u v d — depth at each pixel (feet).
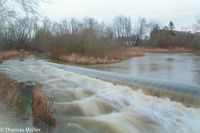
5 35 135.85
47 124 29.07
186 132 32.50
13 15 78.33
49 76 70.23
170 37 277.03
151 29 324.80
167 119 35.81
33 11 64.18
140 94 49.16
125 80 58.49
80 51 134.82
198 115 37.32
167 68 95.20
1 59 128.67
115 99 44.55
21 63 110.83
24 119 30.07
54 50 139.54
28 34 208.13
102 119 33.19
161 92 47.60
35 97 32.73
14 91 40.27
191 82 62.23
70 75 72.38
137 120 34.30
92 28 148.97
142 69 91.71
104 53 134.82
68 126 30.58
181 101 43.32
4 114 31.58
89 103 40.37
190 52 222.48
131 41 310.24
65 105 38.52
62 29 153.17
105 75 67.00
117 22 320.70
